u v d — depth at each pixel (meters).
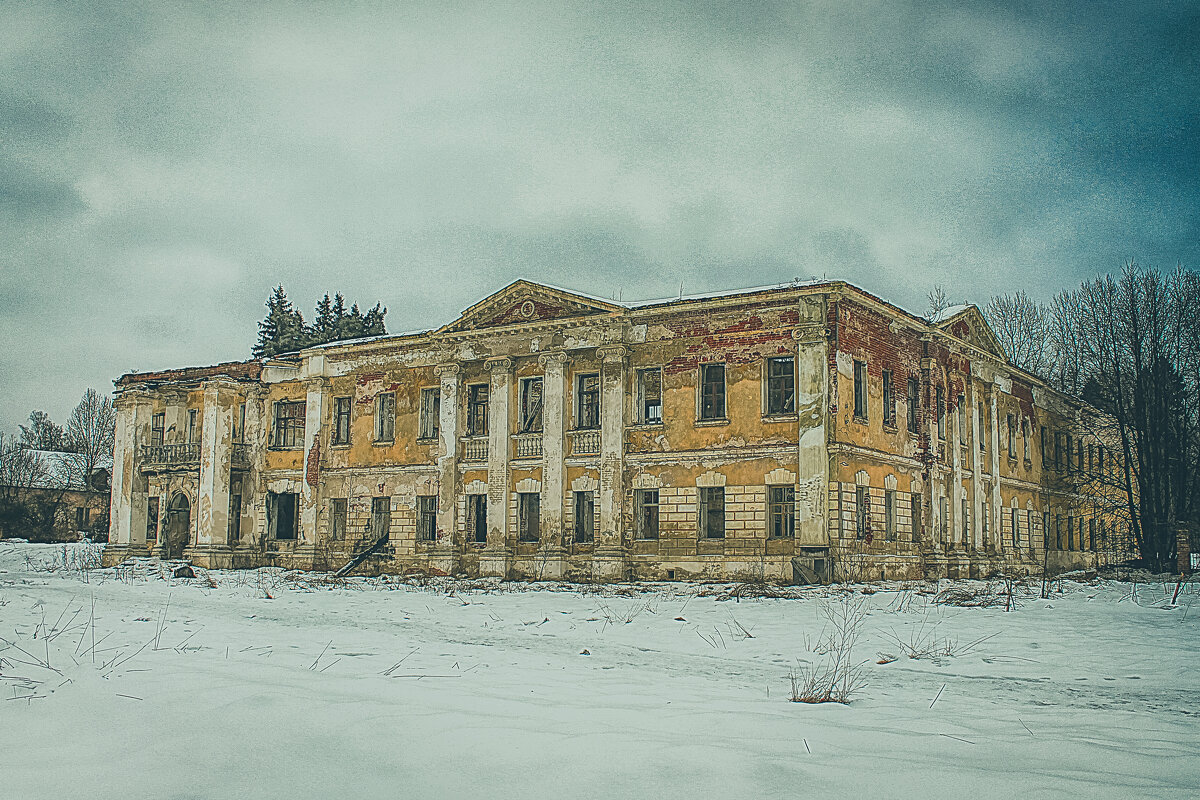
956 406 40.88
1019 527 47.00
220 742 7.50
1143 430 45.31
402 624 19.45
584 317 36.84
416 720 8.30
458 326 39.91
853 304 34.09
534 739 7.73
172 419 47.28
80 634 15.18
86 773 6.70
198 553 43.06
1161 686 12.13
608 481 35.62
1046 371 60.88
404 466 40.78
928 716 9.59
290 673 11.07
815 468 31.91
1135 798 6.40
